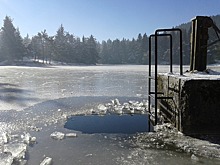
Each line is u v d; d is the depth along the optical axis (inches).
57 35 3880.4
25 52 3004.4
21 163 149.1
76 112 297.4
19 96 407.5
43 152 168.2
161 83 262.8
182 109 198.1
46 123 244.1
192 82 194.5
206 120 196.4
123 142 189.2
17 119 255.8
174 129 211.5
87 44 3570.4
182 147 174.2
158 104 283.9
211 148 169.8
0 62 2625.5
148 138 197.9
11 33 2726.4
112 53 4301.2
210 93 195.3
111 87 555.5
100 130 223.9
